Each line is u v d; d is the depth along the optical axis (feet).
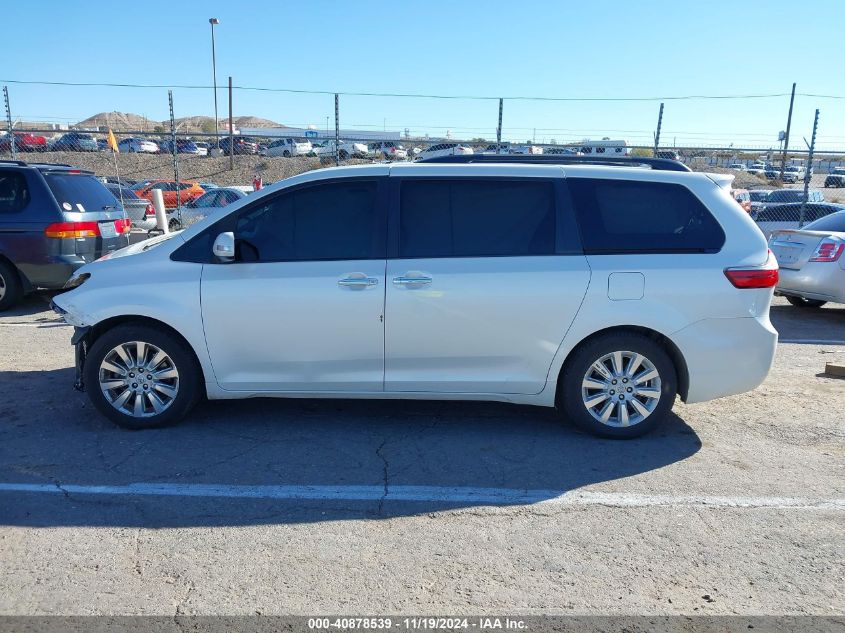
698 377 15.89
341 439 16.17
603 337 15.83
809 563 11.32
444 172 16.20
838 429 17.25
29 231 29.81
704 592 10.53
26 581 10.55
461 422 17.34
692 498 13.48
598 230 15.93
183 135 47.21
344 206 16.11
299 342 15.88
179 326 15.80
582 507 13.10
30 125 77.20
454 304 15.56
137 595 10.25
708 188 16.25
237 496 13.34
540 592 10.47
